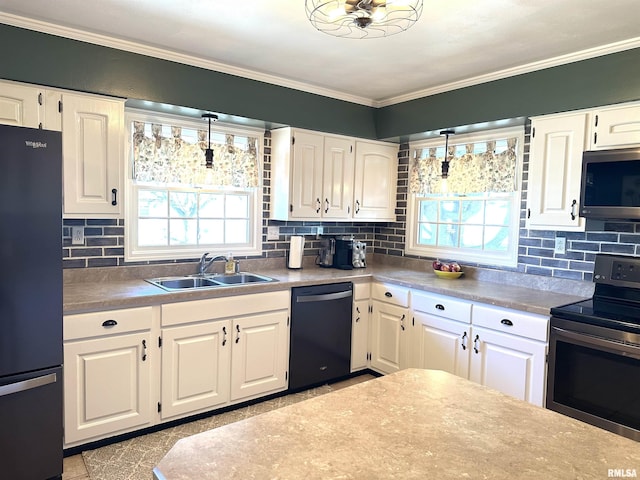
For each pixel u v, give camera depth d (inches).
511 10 82.2
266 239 145.7
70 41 95.8
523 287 125.4
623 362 85.0
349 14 62.4
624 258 100.8
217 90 117.6
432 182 152.3
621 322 85.3
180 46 104.6
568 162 105.3
